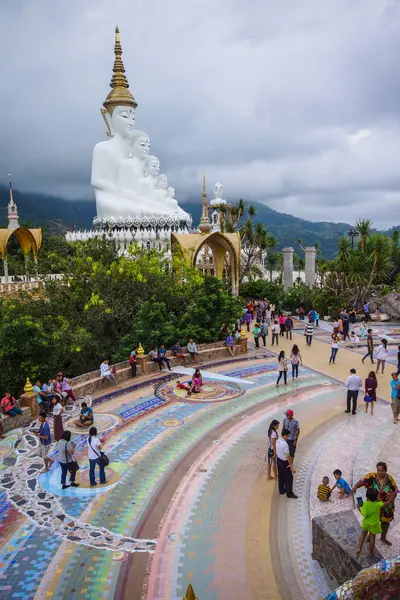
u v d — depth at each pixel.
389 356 24.84
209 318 25.92
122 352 24.06
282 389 19.20
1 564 9.02
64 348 23.05
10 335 19.59
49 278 28.77
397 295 36.78
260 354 25.59
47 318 25.16
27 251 37.97
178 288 28.77
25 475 12.55
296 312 41.47
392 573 6.41
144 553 9.27
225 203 49.41
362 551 7.90
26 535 9.91
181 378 21.16
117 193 48.34
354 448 13.20
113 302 26.88
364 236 40.72
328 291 40.16
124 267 28.09
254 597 8.02
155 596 8.12
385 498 8.32
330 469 12.05
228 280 44.25
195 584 8.38
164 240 44.19
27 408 16.45
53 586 8.42
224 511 10.61
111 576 8.64
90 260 28.00
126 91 49.94
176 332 25.08
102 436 14.88
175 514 10.55
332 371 21.80
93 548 9.45
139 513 10.66
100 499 11.27
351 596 6.29
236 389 19.36
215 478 12.12
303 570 8.62
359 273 37.28
